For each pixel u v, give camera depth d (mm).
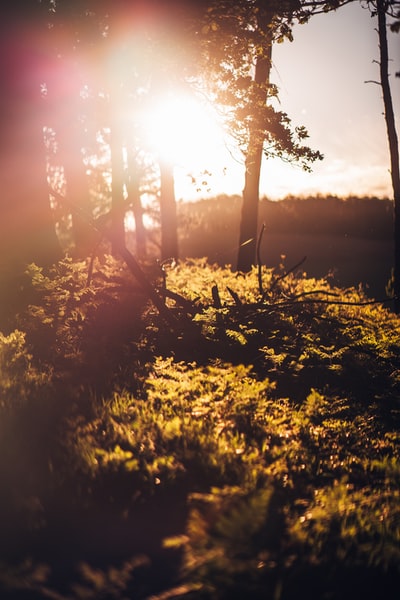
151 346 12953
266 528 5789
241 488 6629
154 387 10305
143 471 6938
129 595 4953
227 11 15055
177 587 5082
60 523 5914
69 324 13453
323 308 19344
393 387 12461
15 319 13203
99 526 5973
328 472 7844
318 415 10281
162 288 15383
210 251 49062
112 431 7918
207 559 5184
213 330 13867
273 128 15930
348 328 16906
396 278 25125
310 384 12062
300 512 6516
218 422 9016
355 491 7371
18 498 6070
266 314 15773
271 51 21609
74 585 5059
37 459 6906
